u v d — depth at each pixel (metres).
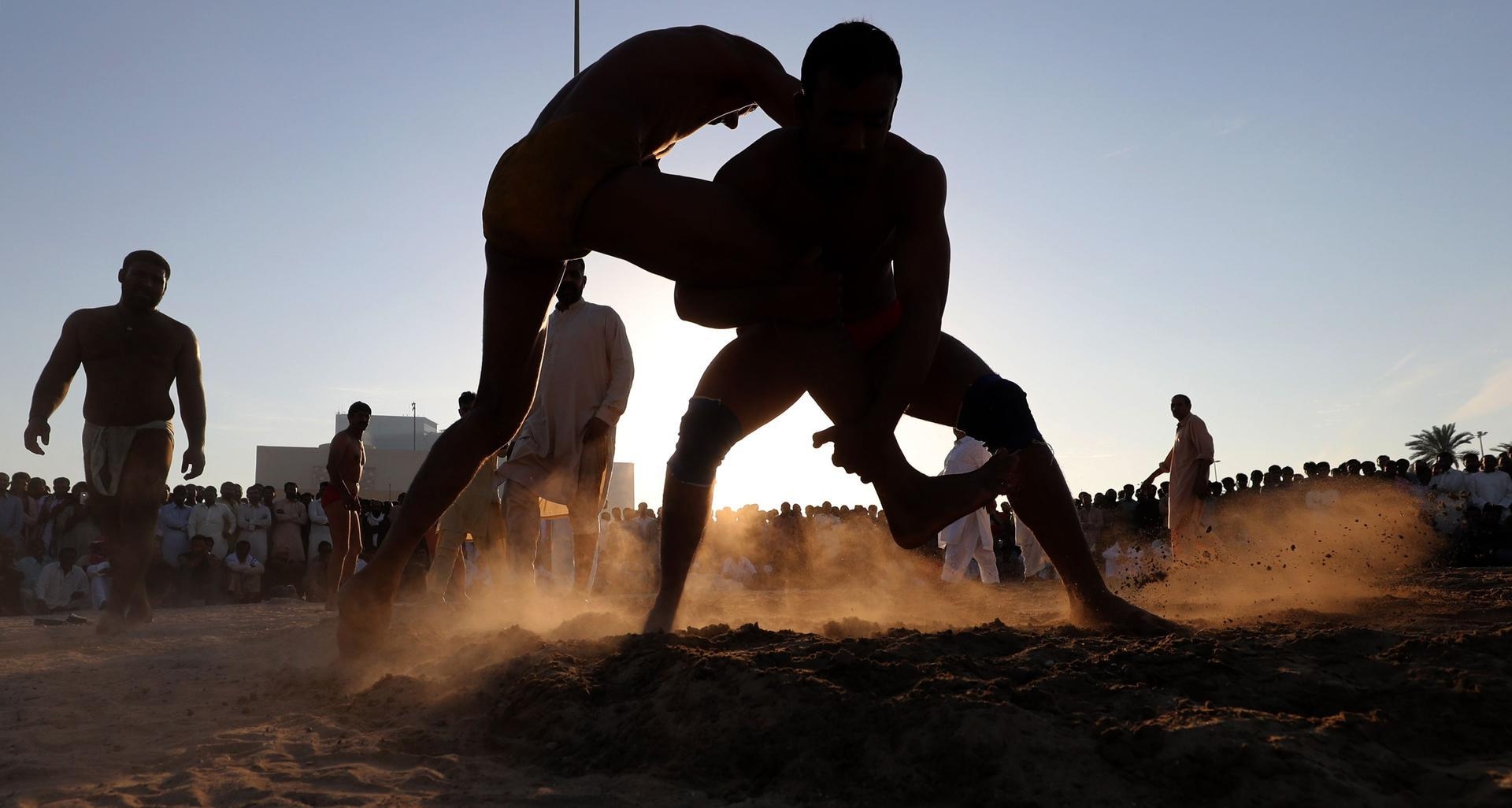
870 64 2.70
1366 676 2.47
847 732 2.17
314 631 5.33
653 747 2.28
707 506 3.72
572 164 2.87
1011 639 2.96
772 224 3.05
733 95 3.40
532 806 1.99
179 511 13.83
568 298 6.92
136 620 6.72
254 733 2.71
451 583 9.72
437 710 2.84
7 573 11.65
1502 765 1.94
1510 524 11.72
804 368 2.88
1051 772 1.93
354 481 9.44
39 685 3.85
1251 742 1.95
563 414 6.80
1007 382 3.53
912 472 2.92
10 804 2.12
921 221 2.97
